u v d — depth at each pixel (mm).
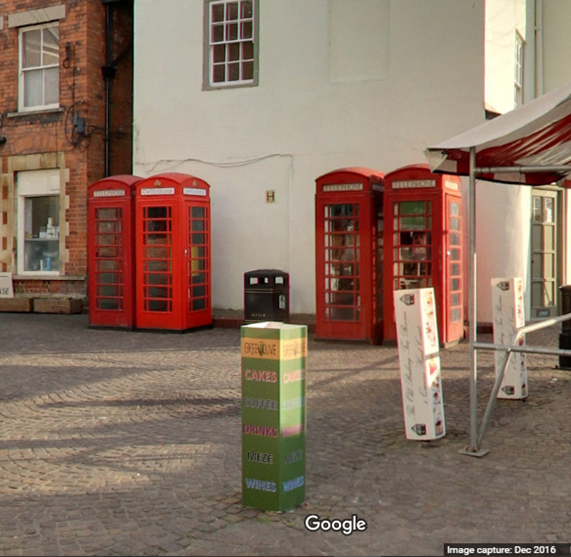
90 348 12344
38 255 18562
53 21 18125
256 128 15664
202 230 14414
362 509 5273
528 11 15953
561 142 7496
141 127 16781
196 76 16250
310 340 12961
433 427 6848
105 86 17938
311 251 15203
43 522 5074
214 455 6555
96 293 14695
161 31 16578
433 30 13984
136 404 8523
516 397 8406
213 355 11570
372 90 14570
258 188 15680
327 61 14977
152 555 4547
